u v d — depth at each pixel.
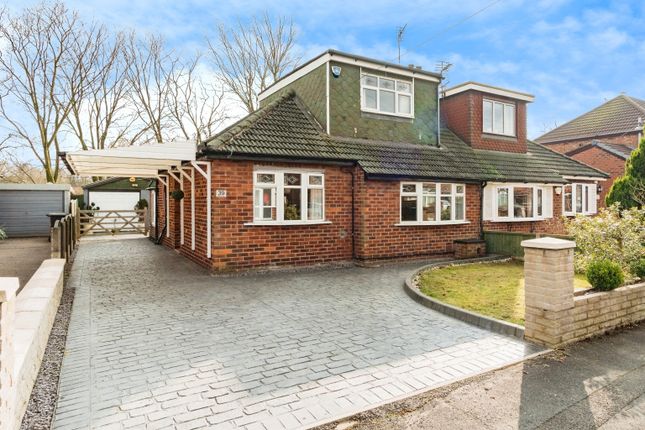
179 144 9.57
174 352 4.96
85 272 10.25
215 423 3.38
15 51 24.47
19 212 19.62
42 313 4.64
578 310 5.32
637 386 4.04
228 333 5.68
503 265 11.40
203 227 10.84
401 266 11.50
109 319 6.31
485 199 14.19
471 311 6.39
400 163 12.16
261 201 10.52
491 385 4.07
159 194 17.53
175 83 29.81
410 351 4.99
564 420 3.42
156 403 3.71
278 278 9.66
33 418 3.44
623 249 7.35
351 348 5.09
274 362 4.65
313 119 12.62
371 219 11.55
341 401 3.75
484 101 15.93
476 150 15.43
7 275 9.37
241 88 29.77
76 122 26.61
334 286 8.78
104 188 26.12
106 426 3.33
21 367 3.30
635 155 15.33
